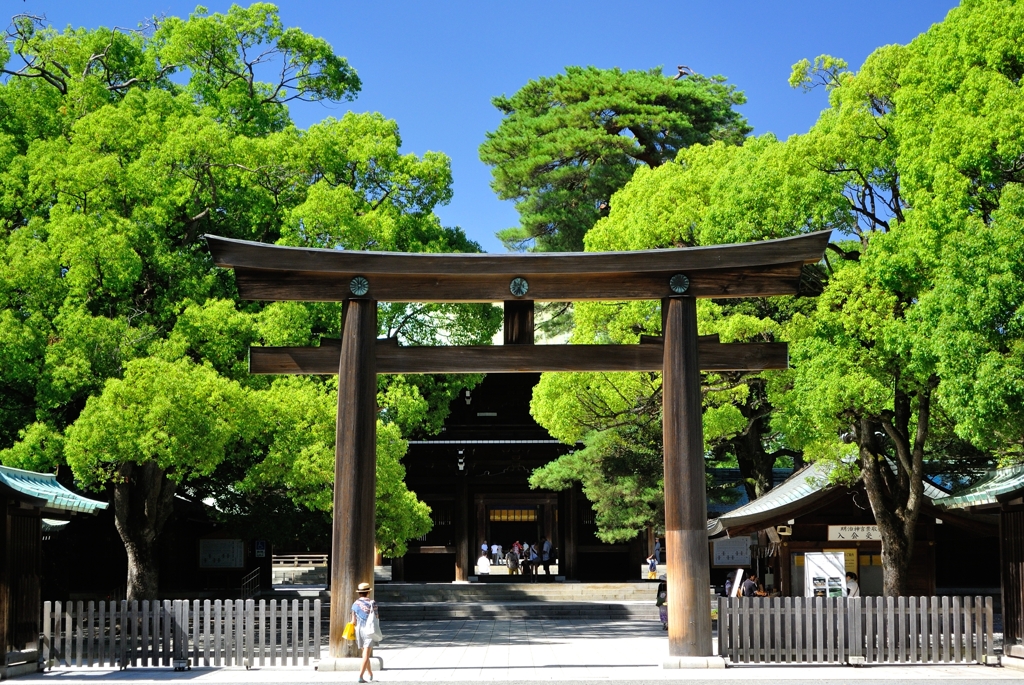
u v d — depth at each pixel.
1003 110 18.12
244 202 27.70
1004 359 16.47
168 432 21.83
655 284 18.12
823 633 17.61
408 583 41.22
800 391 22.31
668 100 46.31
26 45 28.53
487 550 52.19
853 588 25.81
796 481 30.17
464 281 18.17
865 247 23.45
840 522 26.83
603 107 44.91
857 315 21.14
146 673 17.19
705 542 17.45
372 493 17.84
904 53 22.17
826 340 21.91
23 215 25.44
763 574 33.34
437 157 29.06
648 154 46.25
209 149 25.89
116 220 24.41
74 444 21.70
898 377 21.55
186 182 26.44
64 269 24.61
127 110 26.22
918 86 20.42
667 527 17.59
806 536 26.84
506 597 38.25
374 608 16.84
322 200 25.86
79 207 24.75
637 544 42.53
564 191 46.22
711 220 24.28
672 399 17.78
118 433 21.64
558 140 44.62
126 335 23.50
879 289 21.08
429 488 43.19
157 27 32.94
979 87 18.94
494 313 30.73
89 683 15.99
